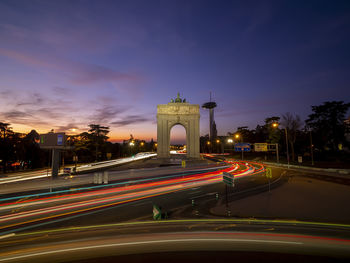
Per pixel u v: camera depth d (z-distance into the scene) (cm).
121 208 1677
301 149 6506
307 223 1267
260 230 1159
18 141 5141
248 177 3262
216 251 916
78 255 898
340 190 2183
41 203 1827
